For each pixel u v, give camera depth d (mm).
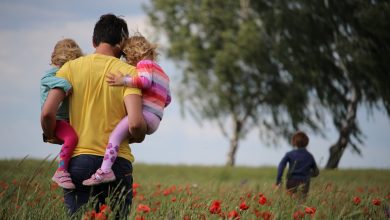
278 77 88062
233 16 90750
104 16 10781
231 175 62062
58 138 10086
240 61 88000
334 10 79812
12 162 33969
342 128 83812
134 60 10633
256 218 11750
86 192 10133
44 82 10039
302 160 22203
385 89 78438
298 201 14422
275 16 83250
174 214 11422
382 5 77062
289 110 86062
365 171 52156
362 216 13461
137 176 40688
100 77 10141
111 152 9820
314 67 81812
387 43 78312
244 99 90250
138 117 9828
